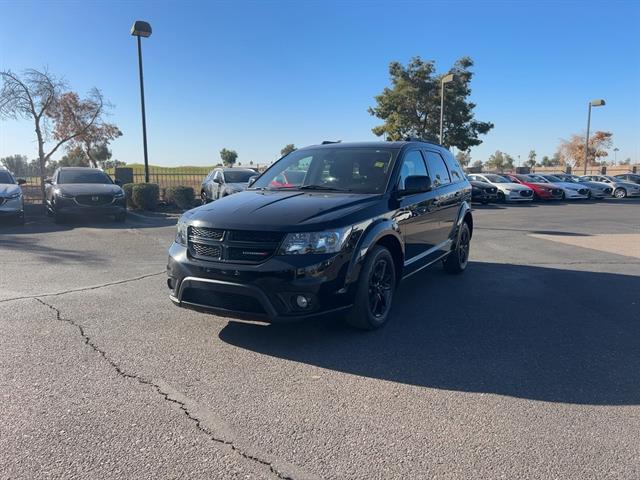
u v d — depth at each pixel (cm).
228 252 429
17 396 354
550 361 429
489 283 714
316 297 421
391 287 515
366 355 435
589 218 1767
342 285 438
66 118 2748
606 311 579
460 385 380
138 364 411
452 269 761
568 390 374
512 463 281
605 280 739
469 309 580
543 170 6481
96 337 471
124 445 295
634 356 443
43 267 790
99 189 1394
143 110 1875
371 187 539
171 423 321
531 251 1007
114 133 2962
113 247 995
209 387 372
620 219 1734
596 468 277
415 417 332
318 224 429
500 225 1516
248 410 339
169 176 2441
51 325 504
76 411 334
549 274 779
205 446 296
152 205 1794
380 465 278
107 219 1529
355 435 309
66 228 1303
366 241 462
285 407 343
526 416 335
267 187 585
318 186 558
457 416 334
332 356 432
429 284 706
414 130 3400
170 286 474
